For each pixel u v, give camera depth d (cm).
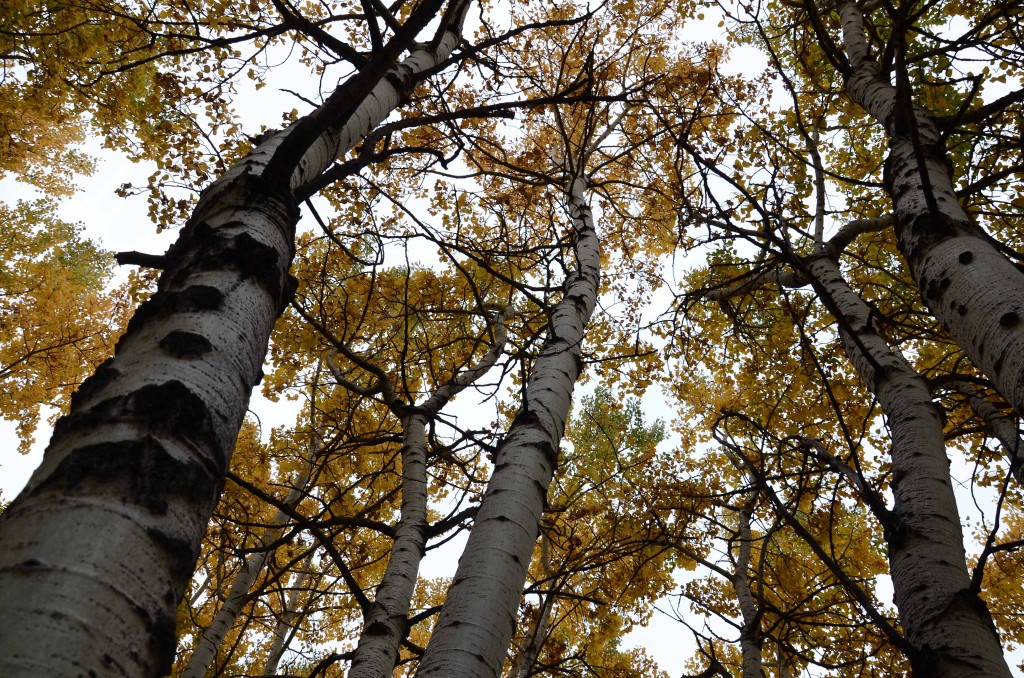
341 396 645
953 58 383
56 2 619
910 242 299
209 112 589
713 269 714
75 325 926
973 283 253
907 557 268
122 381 129
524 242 612
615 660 868
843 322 293
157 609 102
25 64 686
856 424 659
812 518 682
